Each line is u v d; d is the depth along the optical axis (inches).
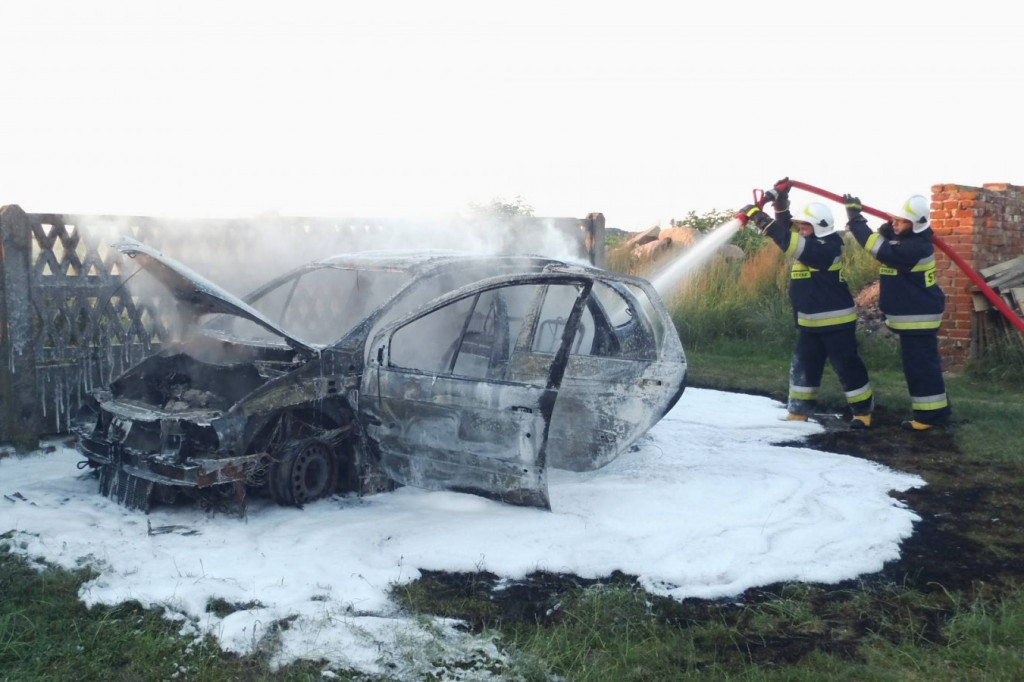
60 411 272.7
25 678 124.5
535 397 192.7
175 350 228.5
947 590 167.9
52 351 269.9
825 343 305.4
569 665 135.1
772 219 305.7
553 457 240.2
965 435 286.0
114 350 285.9
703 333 516.4
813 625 151.7
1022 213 465.7
